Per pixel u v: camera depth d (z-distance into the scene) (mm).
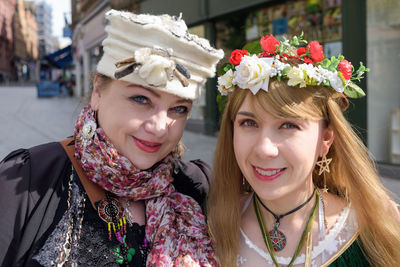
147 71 1120
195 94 1284
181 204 1416
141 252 1270
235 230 1385
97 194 1288
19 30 66375
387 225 1362
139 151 1261
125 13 1223
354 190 1385
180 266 1252
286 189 1250
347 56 4625
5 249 1177
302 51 1294
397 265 1354
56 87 20406
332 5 4875
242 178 1531
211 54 1260
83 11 18078
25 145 5953
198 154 4883
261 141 1219
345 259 1310
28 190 1241
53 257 1163
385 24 4492
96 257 1205
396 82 4562
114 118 1232
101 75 1270
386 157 4477
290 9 5473
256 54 1375
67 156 1338
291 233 1354
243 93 1250
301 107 1199
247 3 5906
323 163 1505
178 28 1239
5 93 22359
